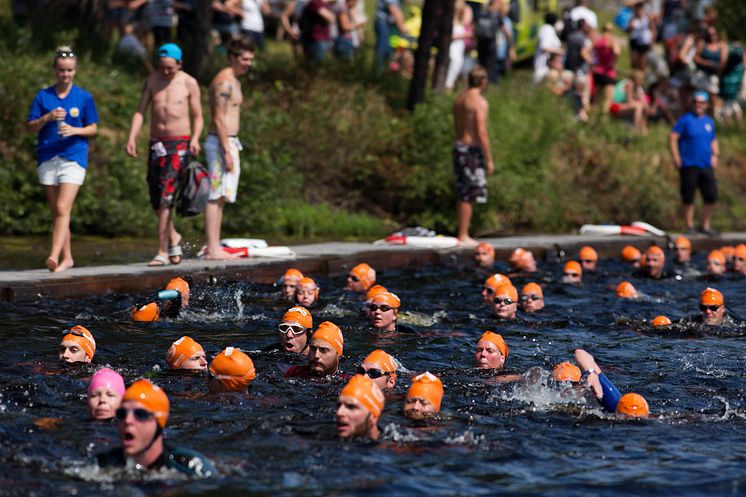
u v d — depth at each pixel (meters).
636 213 28.42
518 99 28.52
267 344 11.74
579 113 30.34
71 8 27.92
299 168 24.95
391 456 7.70
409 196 24.88
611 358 11.70
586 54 30.97
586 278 18.81
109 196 21.22
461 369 10.84
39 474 7.09
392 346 11.94
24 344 11.10
